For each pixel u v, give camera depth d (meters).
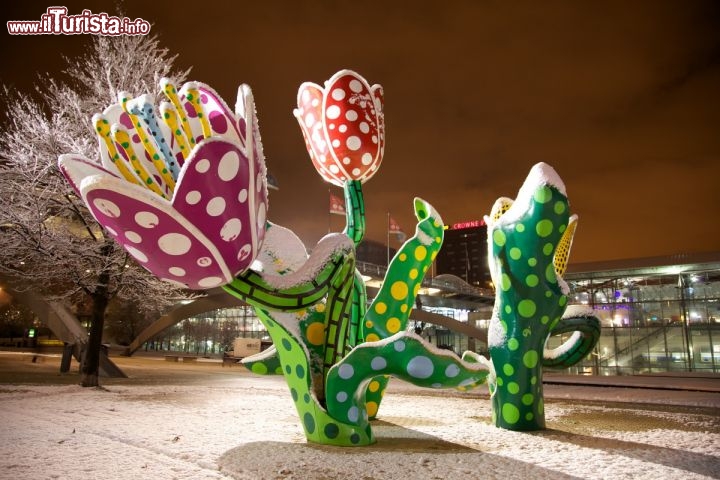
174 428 6.41
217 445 5.34
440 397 11.76
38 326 50.09
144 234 3.91
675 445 5.71
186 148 4.15
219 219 3.96
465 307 60.34
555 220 6.14
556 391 14.73
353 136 6.62
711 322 28.89
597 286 32.28
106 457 4.76
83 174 4.08
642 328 30.58
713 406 10.78
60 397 10.01
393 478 4.14
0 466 4.38
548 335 6.59
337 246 5.29
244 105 4.16
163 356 43.47
